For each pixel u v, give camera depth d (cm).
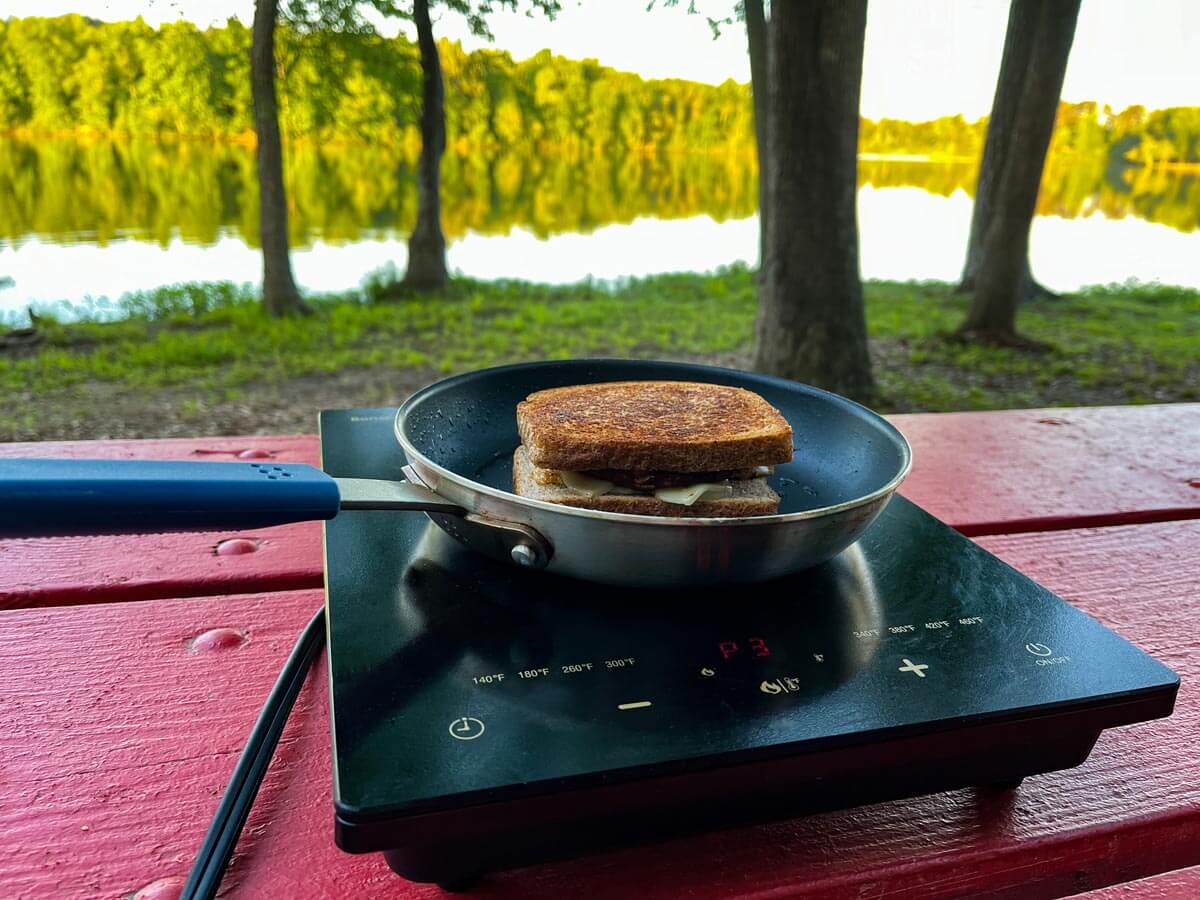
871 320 675
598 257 1102
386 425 82
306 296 764
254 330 602
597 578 45
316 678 49
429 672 39
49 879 34
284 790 39
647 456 54
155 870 34
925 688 39
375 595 47
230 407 412
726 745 34
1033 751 40
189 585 60
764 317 425
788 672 40
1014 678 40
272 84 620
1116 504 83
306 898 34
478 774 32
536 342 575
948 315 713
